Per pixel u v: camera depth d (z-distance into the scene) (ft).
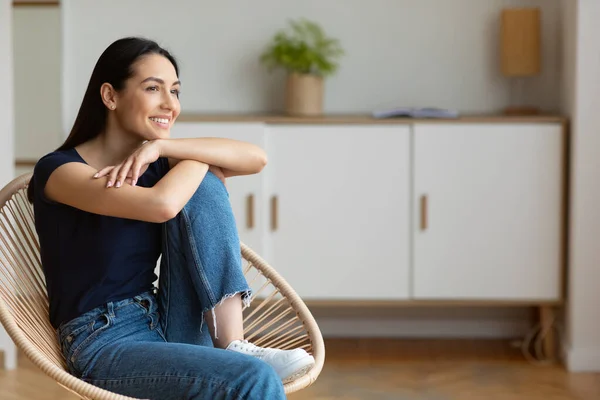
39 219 7.86
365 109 15.99
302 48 15.05
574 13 14.15
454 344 15.69
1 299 7.35
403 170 14.55
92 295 7.68
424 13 15.84
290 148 14.55
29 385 13.25
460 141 14.46
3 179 14.15
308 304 14.87
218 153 8.13
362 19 15.85
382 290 14.78
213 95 16.02
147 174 8.14
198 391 7.07
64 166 7.67
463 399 12.85
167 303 8.00
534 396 13.01
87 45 15.87
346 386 13.41
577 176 14.17
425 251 14.66
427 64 15.92
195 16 15.89
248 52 15.93
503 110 15.85
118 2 15.84
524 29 15.21
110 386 7.40
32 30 15.75
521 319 16.03
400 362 14.62
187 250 7.84
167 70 8.08
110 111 8.13
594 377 13.92
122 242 7.77
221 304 7.86
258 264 9.06
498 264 14.64
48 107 15.81
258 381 7.00
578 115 14.10
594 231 14.21
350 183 14.57
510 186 14.51
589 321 14.24
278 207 14.64
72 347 7.64
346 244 14.69
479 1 15.79
